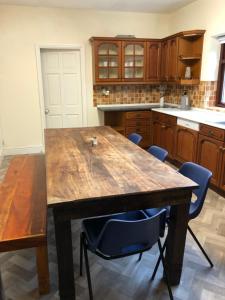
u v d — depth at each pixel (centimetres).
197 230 243
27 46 454
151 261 203
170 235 171
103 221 178
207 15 393
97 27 476
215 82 409
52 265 198
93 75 484
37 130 496
